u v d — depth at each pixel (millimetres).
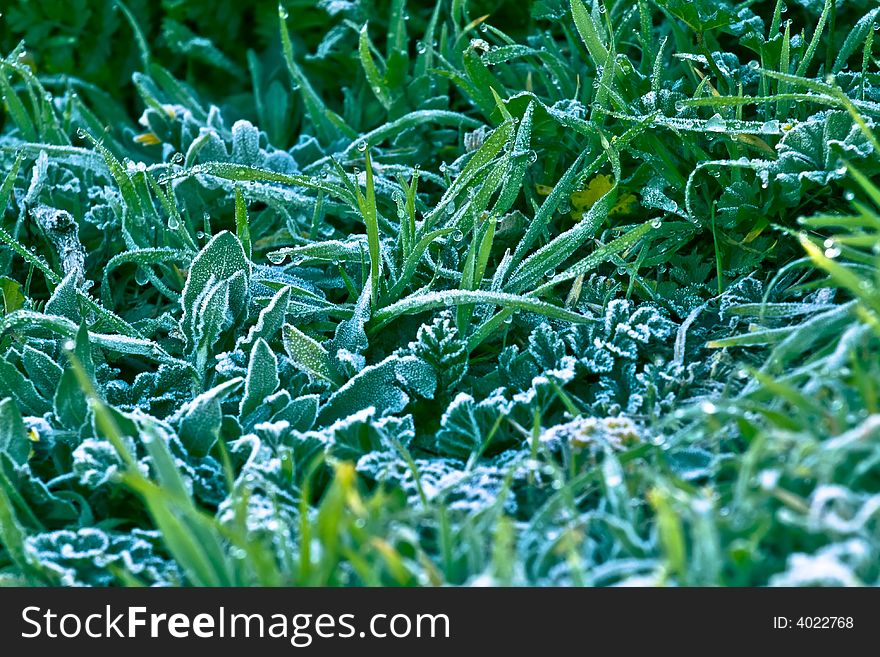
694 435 1168
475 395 1263
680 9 1305
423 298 1260
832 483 1132
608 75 1310
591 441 1185
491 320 1259
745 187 1280
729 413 1158
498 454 1225
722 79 1322
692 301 1278
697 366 1243
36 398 1240
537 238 1325
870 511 1104
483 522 1146
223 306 1261
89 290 1343
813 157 1268
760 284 1269
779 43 1308
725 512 1142
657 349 1264
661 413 1219
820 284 1216
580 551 1140
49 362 1249
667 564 1102
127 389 1259
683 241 1301
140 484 1123
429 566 1119
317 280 1324
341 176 1294
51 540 1168
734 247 1301
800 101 1305
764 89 1311
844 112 1258
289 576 1130
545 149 1337
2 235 1289
